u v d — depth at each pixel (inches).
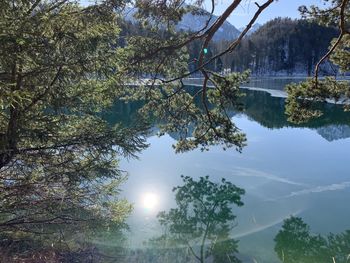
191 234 340.5
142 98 404.5
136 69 348.8
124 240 306.5
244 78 428.5
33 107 229.8
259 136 829.8
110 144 245.6
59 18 205.6
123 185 485.7
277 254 304.7
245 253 306.5
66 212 255.3
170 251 301.1
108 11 241.3
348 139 778.2
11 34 167.3
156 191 464.1
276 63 3836.1
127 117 752.3
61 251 239.8
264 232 350.0
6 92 158.9
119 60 245.8
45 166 241.8
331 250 313.3
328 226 363.9
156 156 633.6
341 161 607.2
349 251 310.5
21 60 185.8
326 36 3533.5
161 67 383.9
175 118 436.5
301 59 3818.9
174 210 402.3
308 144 739.4
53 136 231.3
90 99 257.0
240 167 575.5
